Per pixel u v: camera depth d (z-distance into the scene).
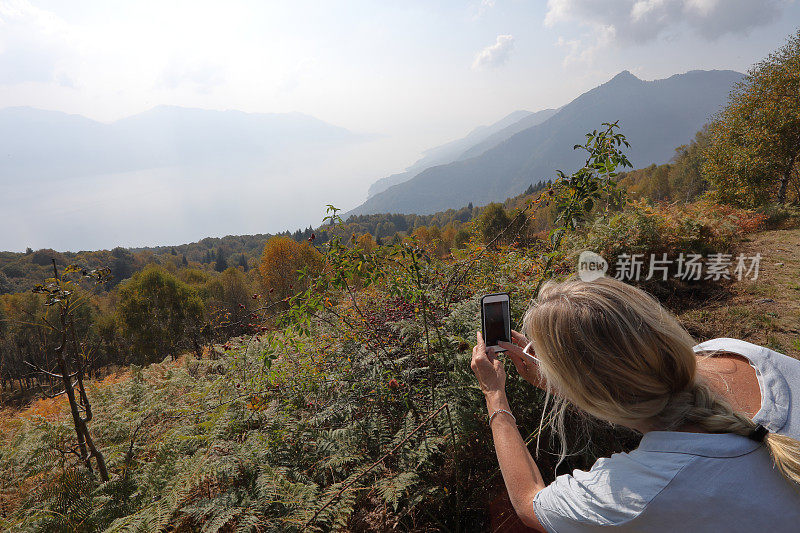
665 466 0.75
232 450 2.72
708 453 0.74
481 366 1.28
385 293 3.81
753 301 5.59
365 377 3.03
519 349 1.29
